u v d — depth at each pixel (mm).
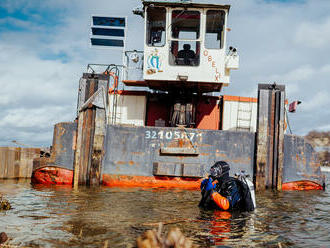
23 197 6418
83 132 9047
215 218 4770
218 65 10016
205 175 8906
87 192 7410
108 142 9172
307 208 5977
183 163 9023
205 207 5574
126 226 4113
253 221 4652
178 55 10102
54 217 4547
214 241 3604
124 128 9195
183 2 9969
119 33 11430
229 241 3625
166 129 9156
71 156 9047
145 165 9047
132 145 9141
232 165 9094
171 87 10844
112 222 4316
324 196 7906
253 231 4098
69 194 7016
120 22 11375
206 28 10172
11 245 3199
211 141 9133
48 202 5844
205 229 4113
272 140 9258
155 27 10227
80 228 3967
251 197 5594
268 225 4445
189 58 10078
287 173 9211
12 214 4688
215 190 5602
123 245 3326
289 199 7195
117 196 6840
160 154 9062
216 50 10023
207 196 5531
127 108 11172
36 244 3283
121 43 11445
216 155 9094
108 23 11359
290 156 9289
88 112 9125
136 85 11492
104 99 9211
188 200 6465
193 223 4414
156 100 11250
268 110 9320
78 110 9289
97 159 8953
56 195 6812
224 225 4363
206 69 10016
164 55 10078
